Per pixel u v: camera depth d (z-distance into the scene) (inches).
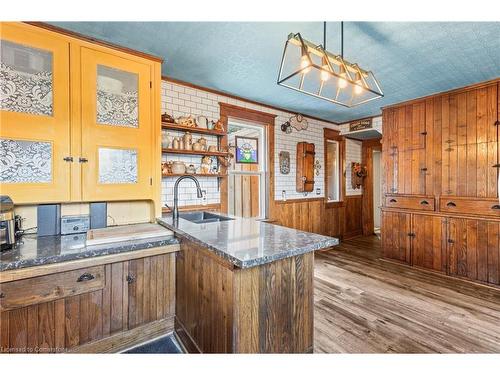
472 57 99.3
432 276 131.8
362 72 76.6
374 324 86.1
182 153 117.8
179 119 115.0
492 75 115.2
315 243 53.7
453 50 94.0
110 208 87.6
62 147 71.1
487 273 118.7
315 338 77.9
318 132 194.4
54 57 69.8
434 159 137.9
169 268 79.4
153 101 87.0
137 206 92.9
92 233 73.4
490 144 119.0
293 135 177.2
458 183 129.0
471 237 124.0
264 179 162.4
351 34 82.9
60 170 70.8
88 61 75.0
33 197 67.4
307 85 128.5
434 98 138.0
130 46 90.7
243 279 49.7
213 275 56.8
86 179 74.8
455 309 96.7
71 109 72.4
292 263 58.1
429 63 103.8
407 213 148.3
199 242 56.7
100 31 81.3
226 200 135.6
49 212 75.2
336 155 212.8
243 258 43.3
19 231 70.5
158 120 88.4
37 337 58.5
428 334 80.2
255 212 158.9
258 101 152.3
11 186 64.6
